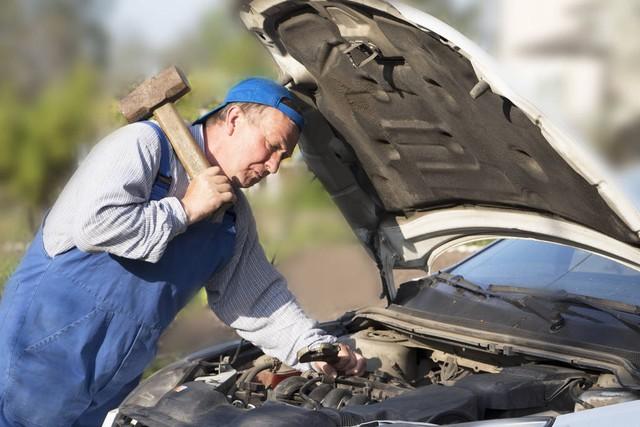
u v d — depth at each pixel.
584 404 4.32
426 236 6.04
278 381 5.14
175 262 4.72
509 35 14.78
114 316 4.68
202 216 4.57
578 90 15.77
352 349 5.56
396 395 4.71
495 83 4.26
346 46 5.06
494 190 5.37
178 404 4.58
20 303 4.74
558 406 4.57
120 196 4.46
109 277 4.65
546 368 4.82
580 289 5.50
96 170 4.52
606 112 14.90
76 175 4.75
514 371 4.79
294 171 9.69
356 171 5.97
